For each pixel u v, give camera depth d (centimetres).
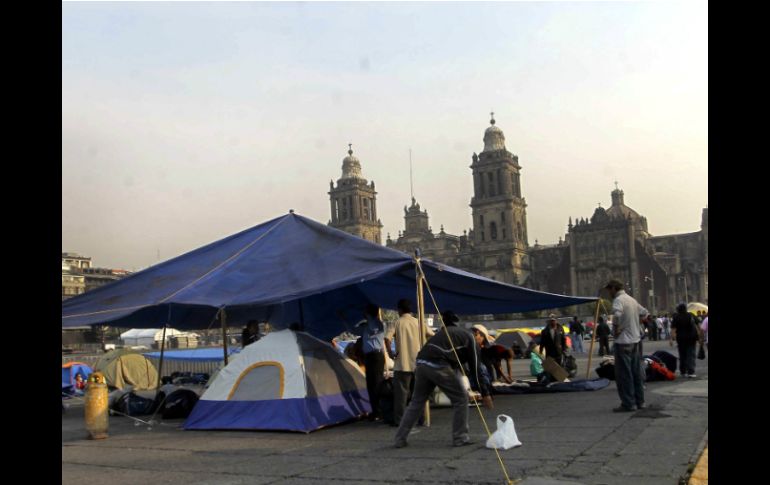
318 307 1845
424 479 713
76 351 6384
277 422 1155
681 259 13300
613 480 673
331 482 721
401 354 1134
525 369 2762
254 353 1243
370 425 1194
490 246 13238
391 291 1734
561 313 10769
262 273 1340
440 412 1333
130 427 1361
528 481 676
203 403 1250
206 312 1944
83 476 824
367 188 15812
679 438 888
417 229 14825
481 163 13625
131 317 1939
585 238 12038
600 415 1158
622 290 1229
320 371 1237
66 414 1691
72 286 11531
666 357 1878
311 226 1452
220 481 755
